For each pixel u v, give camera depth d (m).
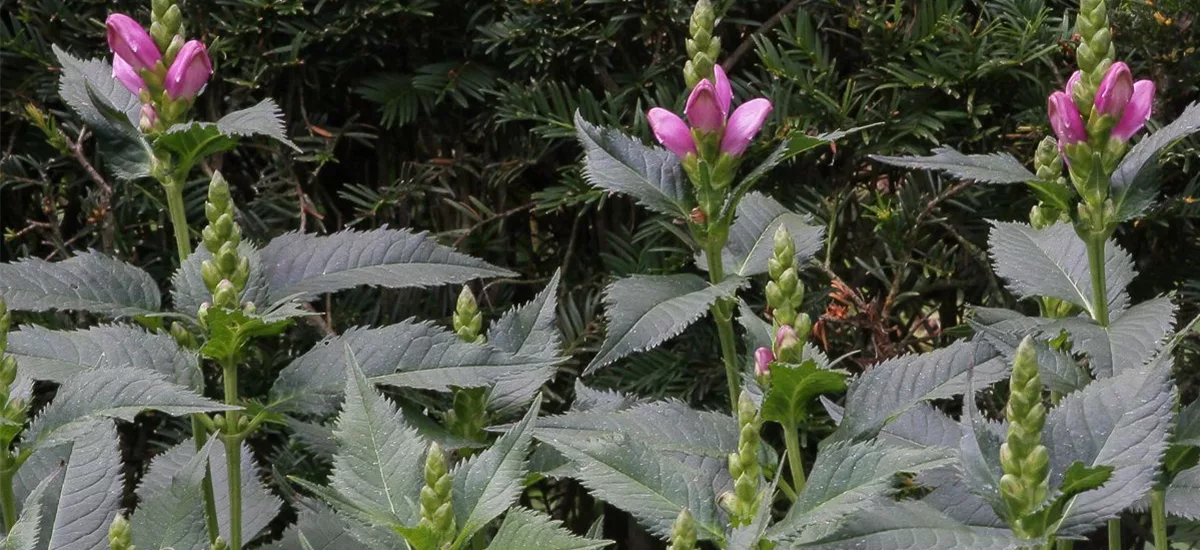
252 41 3.52
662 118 2.07
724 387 3.51
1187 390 3.27
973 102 3.39
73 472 1.93
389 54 3.71
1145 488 1.56
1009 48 3.29
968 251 3.44
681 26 3.47
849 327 3.49
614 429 1.97
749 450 1.70
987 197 3.46
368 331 2.12
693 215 2.09
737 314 3.48
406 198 3.68
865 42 3.38
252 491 2.41
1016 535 1.53
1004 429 1.96
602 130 2.18
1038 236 2.34
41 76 3.58
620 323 1.96
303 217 3.48
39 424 1.79
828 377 1.78
